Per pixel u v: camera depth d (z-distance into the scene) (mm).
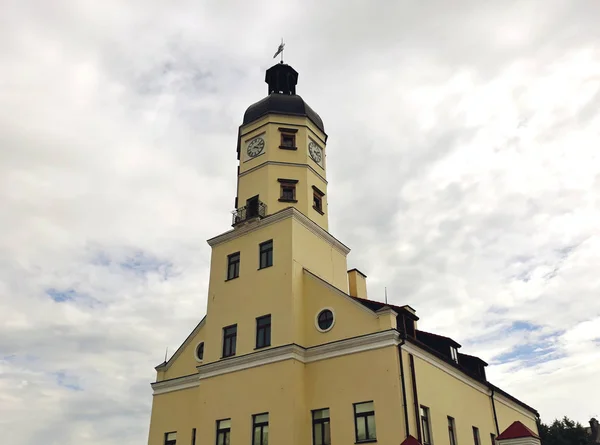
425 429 25312
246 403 26984
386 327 25188
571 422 63781
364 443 23734
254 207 32375
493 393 35312
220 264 32344
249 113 36844
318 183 35156
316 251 31531
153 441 31406
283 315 27828
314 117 37250
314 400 26047
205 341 30609
